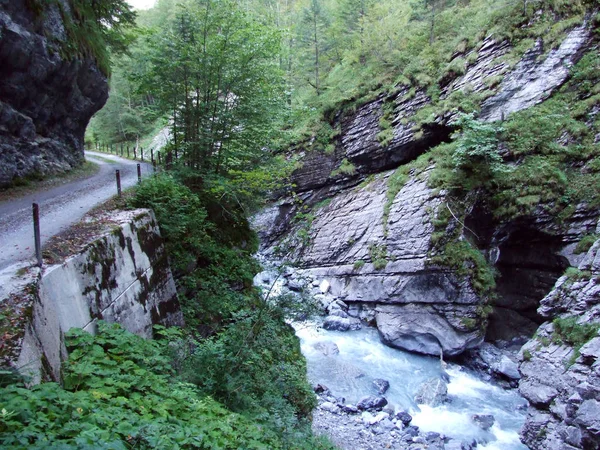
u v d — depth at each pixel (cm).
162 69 1282
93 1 1931
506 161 2033
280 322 1001
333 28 3903
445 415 1445
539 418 1248
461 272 1872
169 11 3180
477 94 2277
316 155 3030
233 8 1277
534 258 1956
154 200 1120
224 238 1417
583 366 1198
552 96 2102
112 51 2239
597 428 1016
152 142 3516
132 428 392
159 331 868
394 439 1277
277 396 911
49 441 312
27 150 1471
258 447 536
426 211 2064
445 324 1892
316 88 3647
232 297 1235
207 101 1374
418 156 2603
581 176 1844
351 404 1485
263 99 1366
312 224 2839
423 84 2569
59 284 587
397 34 3206
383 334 2052
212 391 743
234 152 1397
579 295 1361
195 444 433
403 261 2078
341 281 2423
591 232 1758
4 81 1331
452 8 3130
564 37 2086
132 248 869
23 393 363
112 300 735
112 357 592
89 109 1973
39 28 1428
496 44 2300
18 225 877
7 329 439
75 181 1582
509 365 1708
